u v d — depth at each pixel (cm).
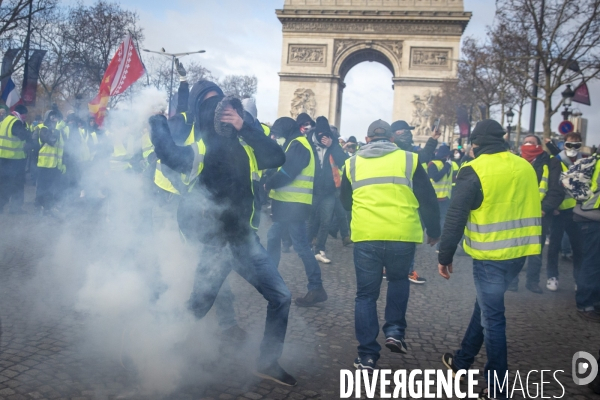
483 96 4419
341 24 6228
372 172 646
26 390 516
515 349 741
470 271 1285
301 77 6247
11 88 2548
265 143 572
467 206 578
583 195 927
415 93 6100
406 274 649
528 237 584
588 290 925
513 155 599
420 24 6122
